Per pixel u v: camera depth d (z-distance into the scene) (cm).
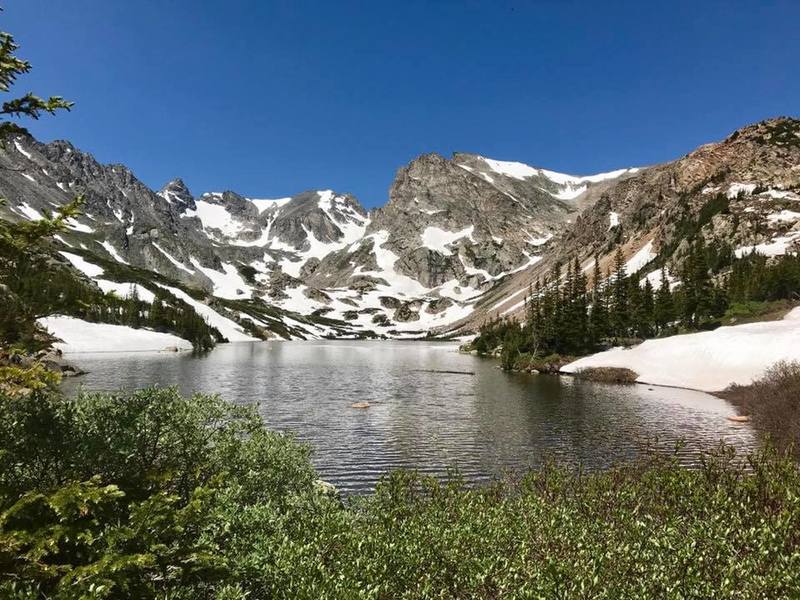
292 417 3962
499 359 11325
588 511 1100
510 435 3316
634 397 5050
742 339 6312
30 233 699
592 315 9600
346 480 2389
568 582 705
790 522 879
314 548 796
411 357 12144
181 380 6081
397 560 791
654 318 9650
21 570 554
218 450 1064
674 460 1455
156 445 885
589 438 3209
